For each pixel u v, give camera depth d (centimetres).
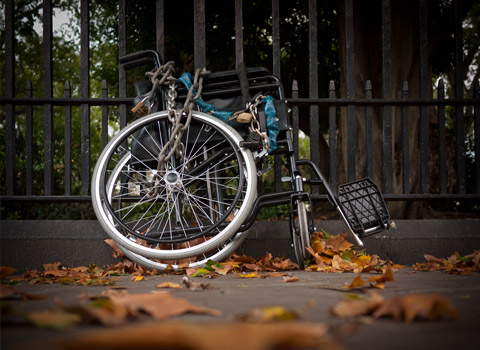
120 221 302
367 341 97
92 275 269
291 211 298
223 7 773
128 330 75
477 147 363
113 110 989
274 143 311
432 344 94
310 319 124
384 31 367
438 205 803
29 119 354
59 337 97
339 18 586
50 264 334
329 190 305
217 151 320
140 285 225
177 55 837
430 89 551
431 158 794
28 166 353
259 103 316
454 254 340
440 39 552
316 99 359
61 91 1331
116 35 963
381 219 297
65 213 577
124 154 343
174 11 775
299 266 305
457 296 169
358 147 511
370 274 276
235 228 290
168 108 317
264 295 175
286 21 840
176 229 300
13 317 116
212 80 333
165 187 296
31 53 1285
